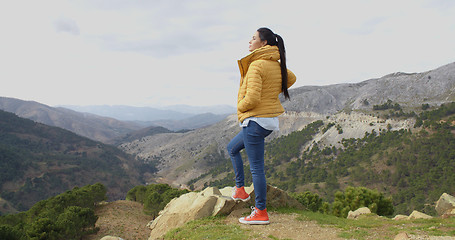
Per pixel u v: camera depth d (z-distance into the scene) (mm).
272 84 4086
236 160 5387
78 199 35281
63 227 23375
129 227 31797
